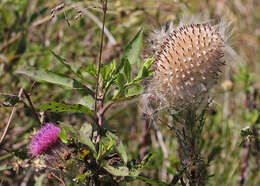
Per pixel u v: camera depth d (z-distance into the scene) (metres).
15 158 0.46
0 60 0.58
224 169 0.52
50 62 0.57
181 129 0.46
